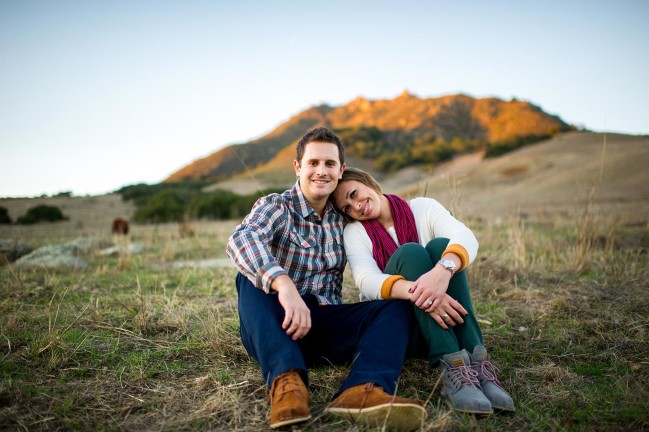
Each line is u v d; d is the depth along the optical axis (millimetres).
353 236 2555
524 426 1901
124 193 40094
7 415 1979
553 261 5422
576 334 2971
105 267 5902
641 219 9812
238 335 3014
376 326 2074
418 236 2699
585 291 3922
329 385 2289
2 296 4180
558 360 2639
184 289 4547
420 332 2258
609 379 2357
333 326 2275
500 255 5406
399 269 2277
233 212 25234
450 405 1984
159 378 2404
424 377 2420
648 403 1998
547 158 42500
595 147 43656
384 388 1870
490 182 37875
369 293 2314
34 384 2281
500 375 2438
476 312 3539
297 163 2555
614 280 4285
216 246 8961
